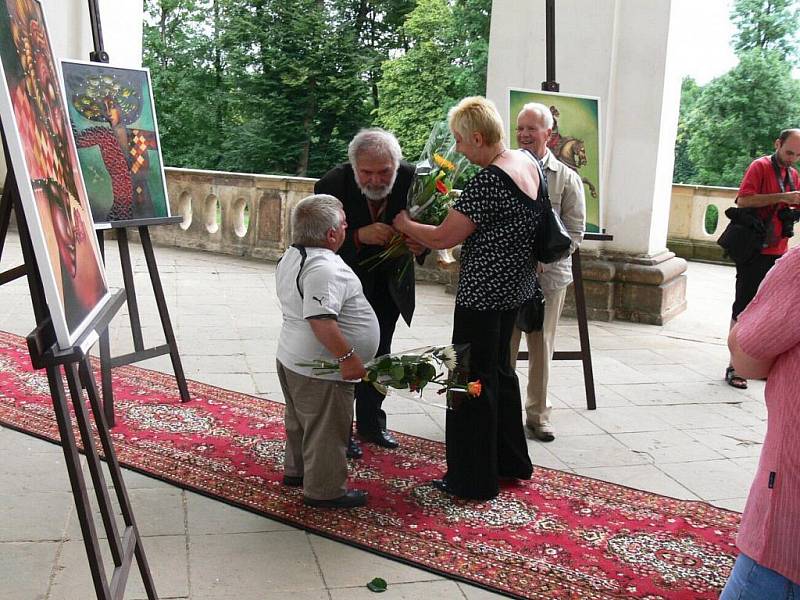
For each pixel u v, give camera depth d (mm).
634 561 3227
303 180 9391
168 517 3383
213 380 5215
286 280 3369
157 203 4754
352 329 3340
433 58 25984
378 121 27297
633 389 5551
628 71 7348
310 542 3244
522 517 3555
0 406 4453
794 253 1908
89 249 2580
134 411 4555
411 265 4074
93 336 2254
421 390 3422
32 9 2414
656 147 7348
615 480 4035
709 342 6977
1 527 3199
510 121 5359
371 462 4070
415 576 3039
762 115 25812
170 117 29938
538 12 7574
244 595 2840
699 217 12070
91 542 2221
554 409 5059
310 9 28062
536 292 3869
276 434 4332
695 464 4285
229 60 28328
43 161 2238
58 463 3818
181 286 8031
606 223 7625
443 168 3631
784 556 1909
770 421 1970
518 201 3416
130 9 10031
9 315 6461
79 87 4398
